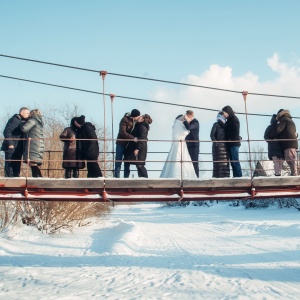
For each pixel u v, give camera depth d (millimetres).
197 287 10656
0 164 18812
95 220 30781
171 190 10273
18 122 10938
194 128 11570
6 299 9852
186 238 22875
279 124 10875
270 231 25156
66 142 10859
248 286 10680
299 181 10195
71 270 13508
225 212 51156
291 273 12336
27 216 23391
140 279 11820
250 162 10367
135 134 10938
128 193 10242
